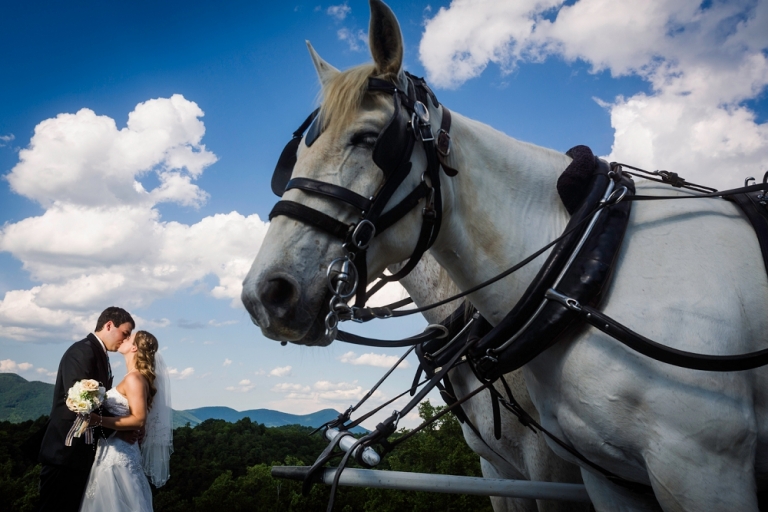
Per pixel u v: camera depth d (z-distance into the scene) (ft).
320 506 163.73
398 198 5.28
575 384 5.13
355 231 4.98
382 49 5.53
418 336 7.70
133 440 11.72
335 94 5.36
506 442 8.41
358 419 7.41
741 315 4.96
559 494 6.30
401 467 95.30
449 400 8.86
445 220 5.82
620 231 5.42
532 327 5.24
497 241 5.91
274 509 199.41
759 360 4.50
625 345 4.89
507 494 6.35
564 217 6.14
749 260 5.26
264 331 4.76
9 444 194.90
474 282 6.04
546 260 5.54
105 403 11.65
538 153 6.46
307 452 254.06
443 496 100.99
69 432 10.89
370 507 113.29
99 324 12.81
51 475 10.75
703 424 4.53
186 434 246.27
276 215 5.22
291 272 4.82
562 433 5.63
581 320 5.08
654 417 4.67
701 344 4.74
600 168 5.99
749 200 5.81
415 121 5.41
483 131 6.27
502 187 6.06
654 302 4.99
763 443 4.92
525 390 7.91
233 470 229.04
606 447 5.05
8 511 163.02
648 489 5.44
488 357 5.62
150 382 12.45
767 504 5.63
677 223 5.57
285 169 6.09
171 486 211.61
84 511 10.71
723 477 4.49
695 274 5.07
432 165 5.51
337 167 5.16
